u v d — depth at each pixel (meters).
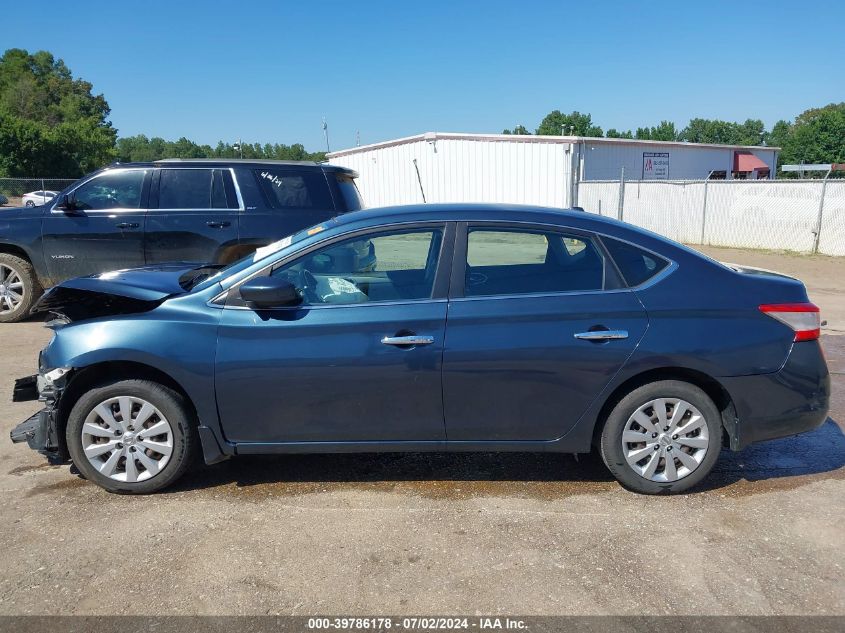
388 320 3.61
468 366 3.60
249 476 4.07
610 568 3.08
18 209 7.78
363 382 3.61
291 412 3.67
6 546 3.25
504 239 3.75
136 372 3.80
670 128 83.12
